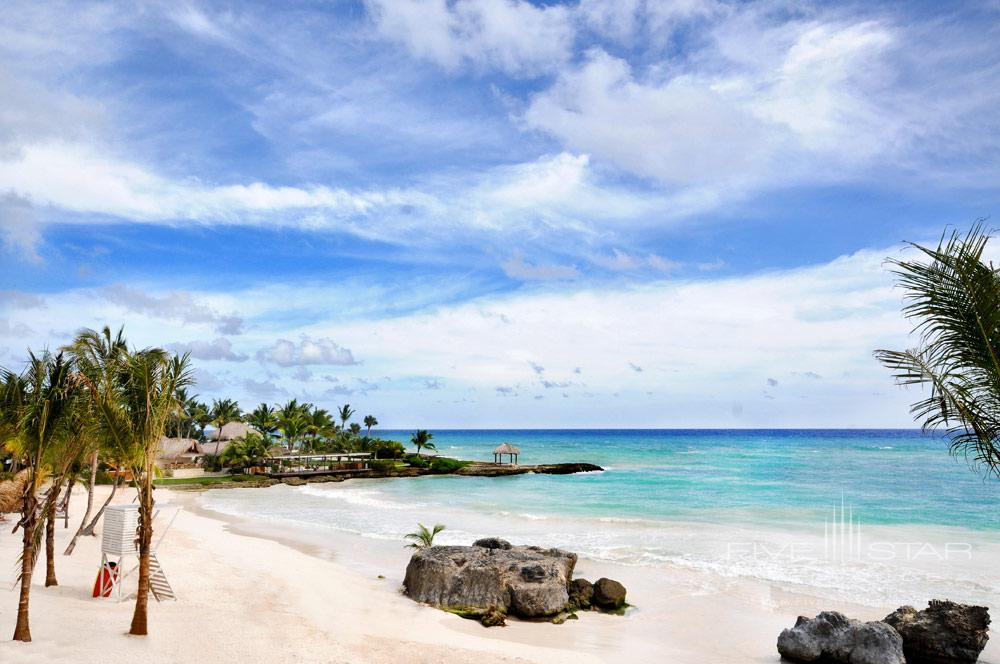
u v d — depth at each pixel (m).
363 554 25.11
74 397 12.65
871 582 20.36
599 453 119.44
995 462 6.70
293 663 12.04
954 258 6.46
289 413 87.38
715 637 15.59
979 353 6.52
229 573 19.52
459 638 14.66
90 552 20.91
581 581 18.67
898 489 49.19
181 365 13.02
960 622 13.53
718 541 27.23
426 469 76.06
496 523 32.78
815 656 13.78
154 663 11.17
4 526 25.27
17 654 10.77
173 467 71.56
